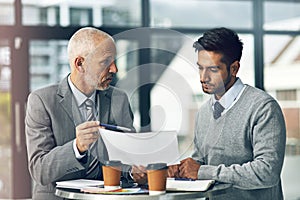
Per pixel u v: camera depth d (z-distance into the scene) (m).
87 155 2.30
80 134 2.03
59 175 2.32
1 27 5.57
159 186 2.00
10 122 5.54
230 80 2.58
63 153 2.30
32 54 5.62
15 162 5.51
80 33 2.38
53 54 5.66
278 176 2.45
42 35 5.64
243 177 2.37
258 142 2.48
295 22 6.18
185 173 2.34
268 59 6.13
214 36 2.54
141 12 5.86
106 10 5.79
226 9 6.05
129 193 2.01
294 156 5.98
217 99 2.56
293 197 5.93
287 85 6.08
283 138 2.49
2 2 5.58
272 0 6.27
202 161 2.55
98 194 2.01
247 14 6.10
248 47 6.11
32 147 2.46
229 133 2.55
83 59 2.34
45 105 2.51
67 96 2.46
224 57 2.53
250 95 2.56
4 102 5.56
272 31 6.15
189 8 5.96
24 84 5.59
